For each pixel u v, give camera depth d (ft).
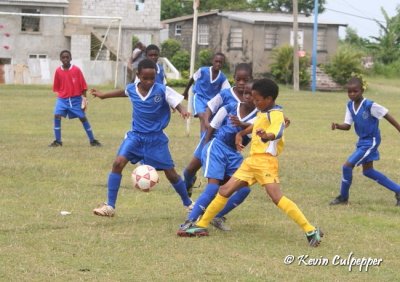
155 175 41.32
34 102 132.46
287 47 234.58
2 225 39.04
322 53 255.50
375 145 47.34
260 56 250.78
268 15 261.03
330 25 253.85
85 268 31.58
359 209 46.47
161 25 233.76
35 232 37.68
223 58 59.31
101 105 131.23
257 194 50.16
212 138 40.22
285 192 51.85
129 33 232.12
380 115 46.78
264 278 30.78
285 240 37.55
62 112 73.31
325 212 45.11
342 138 89.35
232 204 39.14
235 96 40.24
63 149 70.85
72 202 46.06
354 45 304.09
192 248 35.37
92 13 228.22
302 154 72.28
